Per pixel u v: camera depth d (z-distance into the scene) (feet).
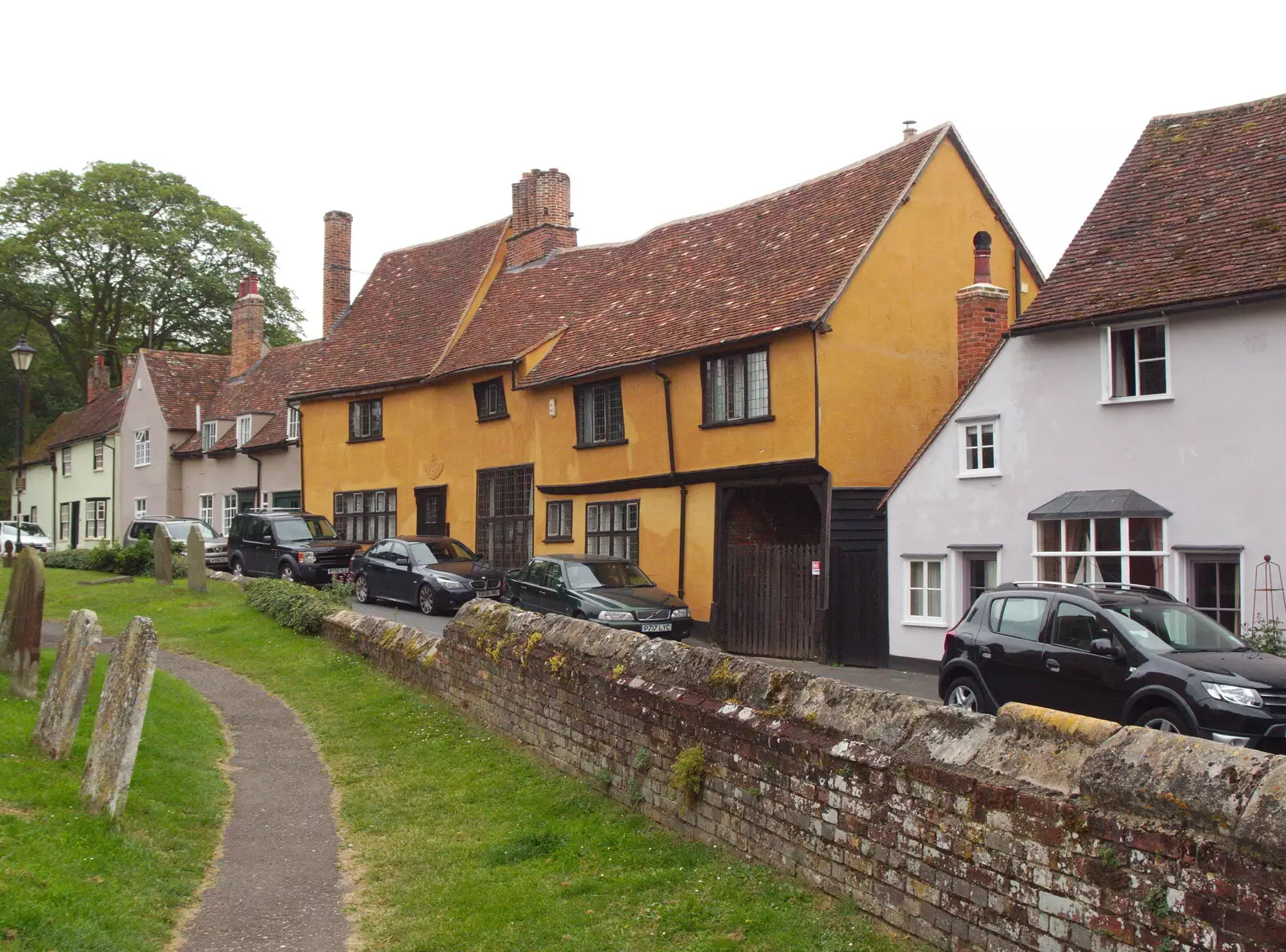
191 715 40.45
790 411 66.80
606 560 68.85
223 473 134.92
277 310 188.96
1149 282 51.85
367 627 53.57
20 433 100.73
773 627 67.77
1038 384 55.62
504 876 25.08
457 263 112.16
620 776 29.48
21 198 168.96
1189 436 49.73
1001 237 74.90
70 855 22.24
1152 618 36.04
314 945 21.63
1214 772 15.31
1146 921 15.51
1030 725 18.45
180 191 176.35
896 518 62.44
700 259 83.87
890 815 20.26
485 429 93.91
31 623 35.65
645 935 20.98
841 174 78.95
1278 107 57.72
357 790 33.14
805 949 19.33
